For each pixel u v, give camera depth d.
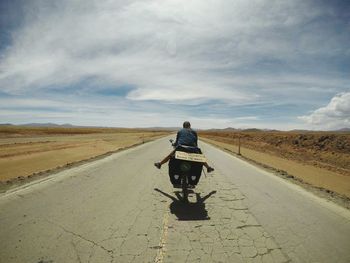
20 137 38.47
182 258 3.88
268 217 5.74
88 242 4.29
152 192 7.61
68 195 6.92
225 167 13.05
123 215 5.61
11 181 8.14
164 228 4.98
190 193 7.73
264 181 9.70
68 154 15.95
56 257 3.78
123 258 3.82
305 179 11.36
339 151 27.73
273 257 3.99
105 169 11.09
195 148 6.69
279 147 37.78
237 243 4.44
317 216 5.88
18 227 4.77
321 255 4.09
